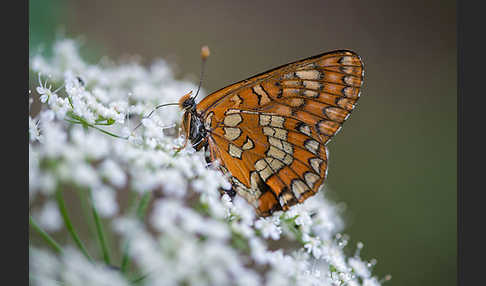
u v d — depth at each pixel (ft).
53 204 0.55
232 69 0.96
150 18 0.91
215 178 0.59
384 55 1.04
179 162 0.59
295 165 0.61
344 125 0.90
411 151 0.89
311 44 1.04
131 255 0.55
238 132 0.62
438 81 1.01
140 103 0.62
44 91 0.58
